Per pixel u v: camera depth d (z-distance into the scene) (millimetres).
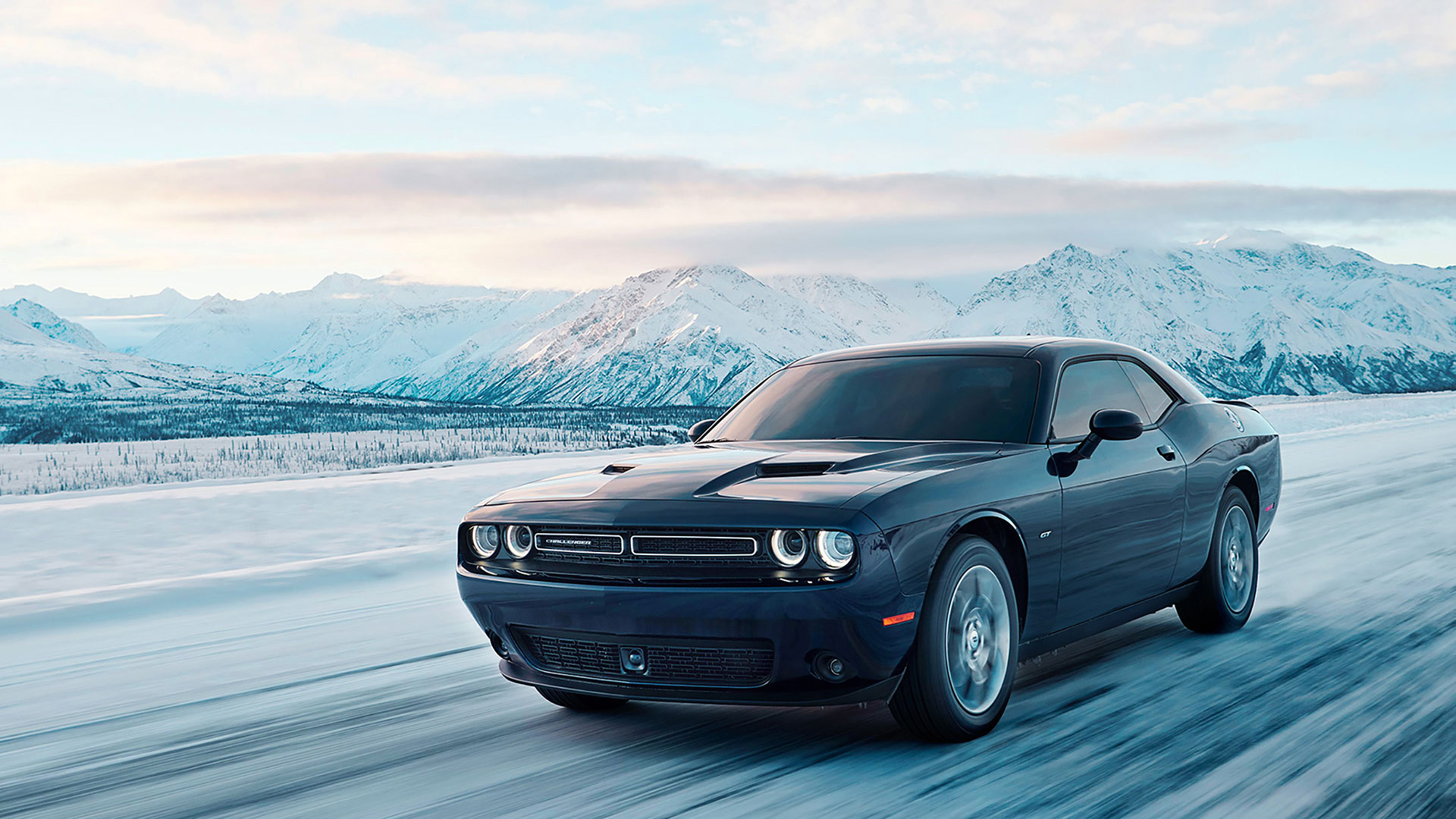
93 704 4867
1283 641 5441
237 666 5500
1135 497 4793
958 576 3871
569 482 4301
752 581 3619
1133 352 5539
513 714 4543
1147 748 3854
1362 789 3406
